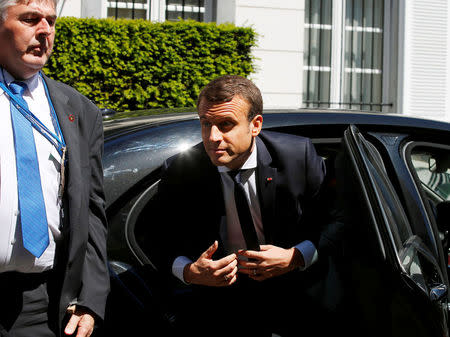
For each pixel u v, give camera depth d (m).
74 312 1.55
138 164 1.84
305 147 1.89
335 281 1.86
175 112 2.29
